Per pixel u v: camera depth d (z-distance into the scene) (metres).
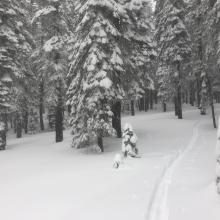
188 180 12.31
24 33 31.36
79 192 12.05
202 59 34.00
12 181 14.99
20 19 30.97
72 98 21.69
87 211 9.88
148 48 26.16
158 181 12.59
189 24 35.03
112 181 13.18
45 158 20.97
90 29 20.38
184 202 9.75
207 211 8.73
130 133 17.70
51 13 27.41
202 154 17.75
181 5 36.34
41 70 29.31
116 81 21.44
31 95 34.78
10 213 10.38
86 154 21.03
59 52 27.56
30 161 20.31
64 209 10.28
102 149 21.23
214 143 21.50
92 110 20.17
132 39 24.44
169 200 10.12
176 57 35.94
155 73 50.88
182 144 22.06
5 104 26.27
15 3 29.05
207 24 24.12
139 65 25.27
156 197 10.65
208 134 26.50
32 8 38.06
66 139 29.58
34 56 32.56
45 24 28.14
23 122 47.75
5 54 27.08
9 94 27.11
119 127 25.20
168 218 8.64
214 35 24.06
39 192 12.57
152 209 9.56
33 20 27.56
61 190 12.57
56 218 9.55
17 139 36.81
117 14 20.39
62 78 27.44
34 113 47.88
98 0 19.89
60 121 28.58
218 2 22.33
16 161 20.69
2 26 26.67
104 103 20.44
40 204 11.03
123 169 15.18
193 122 34.62
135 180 12.94
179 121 35.66
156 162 16.08
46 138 33.12
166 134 26.95
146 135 26.58
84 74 20.61
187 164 15.38
